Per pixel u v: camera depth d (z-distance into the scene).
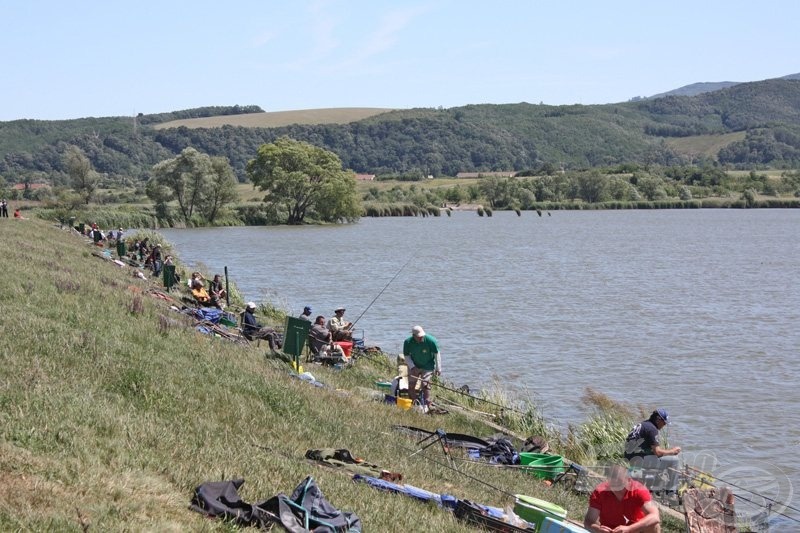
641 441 16.42
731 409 26.20
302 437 13.84
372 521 10.38
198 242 90.69
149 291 29.45
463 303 48.56
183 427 11.90
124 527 7.92
